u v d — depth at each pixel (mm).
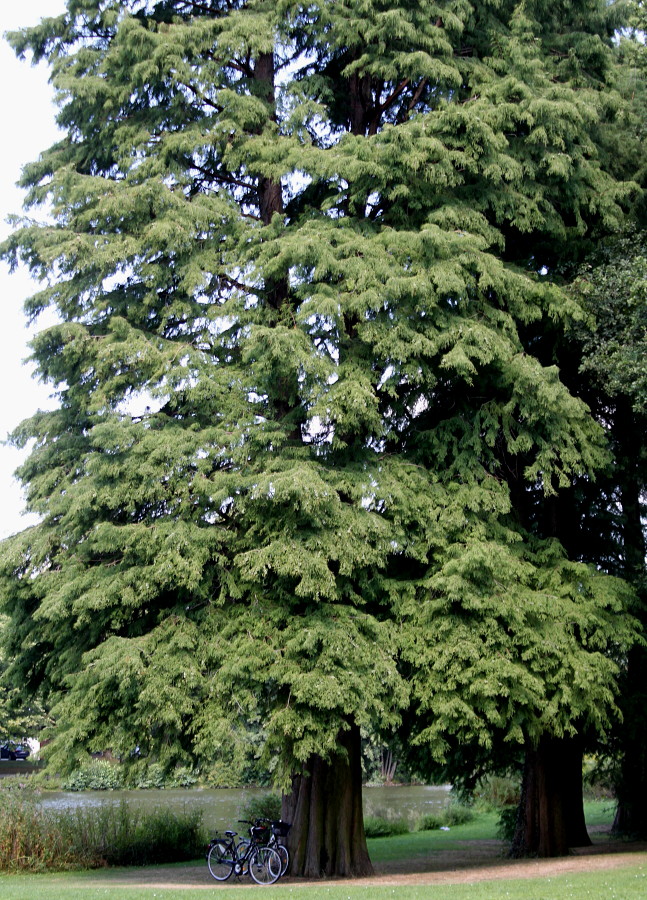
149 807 31609
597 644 16578
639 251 18375
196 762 15055
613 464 18469
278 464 14703
